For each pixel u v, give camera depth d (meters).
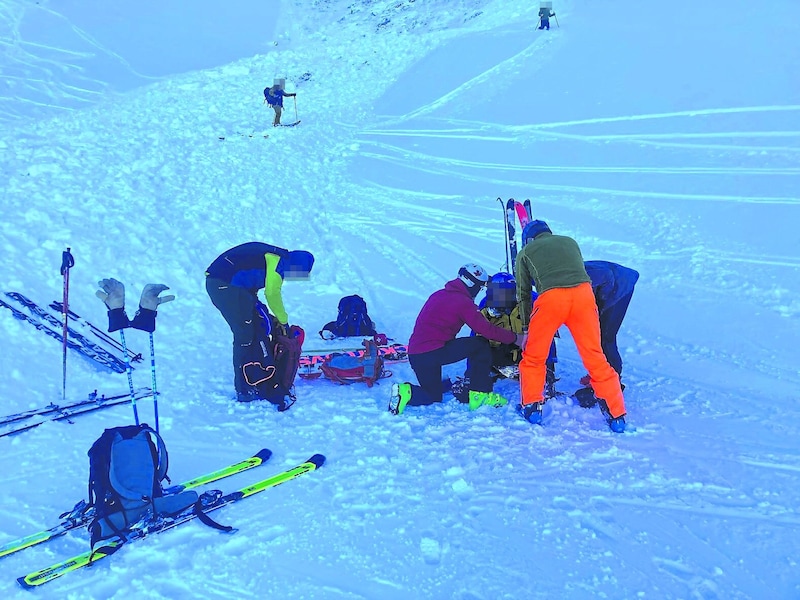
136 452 3.53
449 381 5.00
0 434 4.40
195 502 3.54
